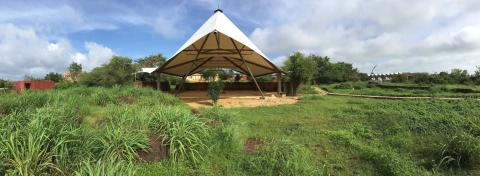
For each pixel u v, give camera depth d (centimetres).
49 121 462
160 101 1125
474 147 465
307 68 1977
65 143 398
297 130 722
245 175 433
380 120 801
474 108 913
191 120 529
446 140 535
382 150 547
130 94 1173
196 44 1609
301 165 438
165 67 1944
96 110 826
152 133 503
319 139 637
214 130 556
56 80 3622
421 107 973
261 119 888
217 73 3406
